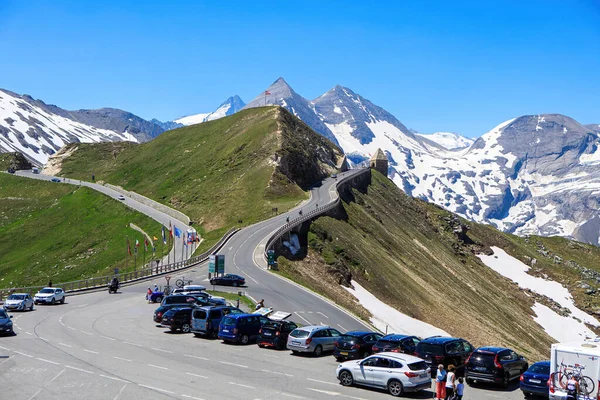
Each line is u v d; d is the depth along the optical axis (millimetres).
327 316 59000
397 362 29109
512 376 31078
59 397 27125
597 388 25359
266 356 37750
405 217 183125
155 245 122688
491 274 193125
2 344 39062
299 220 101500
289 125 194625
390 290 97625
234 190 144000
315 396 28188
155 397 27344
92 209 168875
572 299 196250
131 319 51969
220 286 70625
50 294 60875
